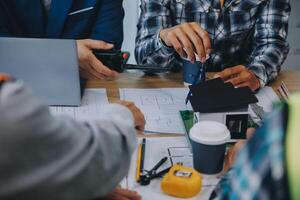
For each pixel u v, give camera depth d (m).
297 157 0.42
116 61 1.36
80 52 1.27
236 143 0.93
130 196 0.80
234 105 0.97
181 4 1.62
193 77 1.36
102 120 0.69
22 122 0.51
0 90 0.53
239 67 1.40
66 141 0.56
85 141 0.59
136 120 0.94
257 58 1.52
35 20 1.51
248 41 1.71
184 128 1.09
